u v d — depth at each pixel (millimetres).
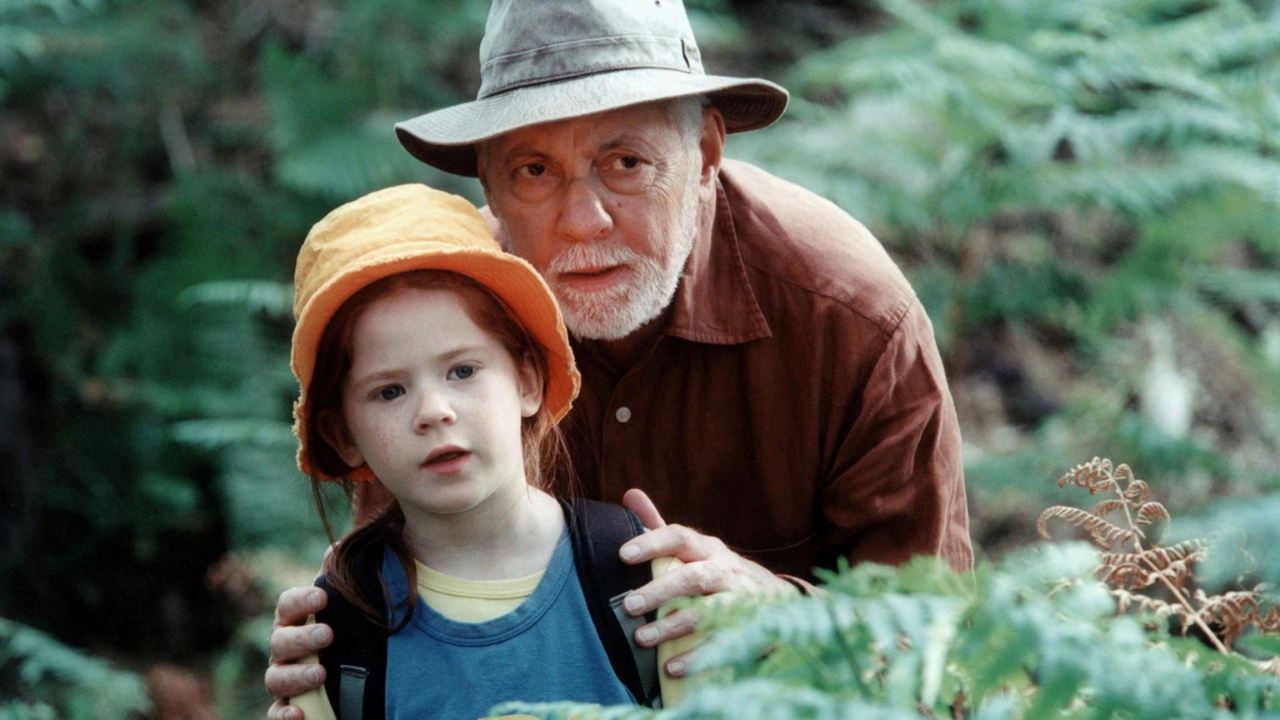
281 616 1622
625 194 1857
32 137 6191
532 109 1784
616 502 2139
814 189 4301
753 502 2174
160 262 5512
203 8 6496
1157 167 4184
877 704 1062
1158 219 4375
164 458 5453
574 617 1568
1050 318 4957
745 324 2047
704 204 2059
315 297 1515
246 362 5293
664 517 2168
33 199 6020
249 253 5480
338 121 5203
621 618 1571
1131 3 4398
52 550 5383
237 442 4996
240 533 4844
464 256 1558
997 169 4277
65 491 5379
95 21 5973
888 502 2100
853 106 4773
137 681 4305
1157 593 2830
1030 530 4262
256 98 6203
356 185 5043
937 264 4750
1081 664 1065
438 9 5426
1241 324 5062
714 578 1593
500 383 1576
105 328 5730
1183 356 4688
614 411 2076
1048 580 1420
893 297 2090
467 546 1601
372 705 1559
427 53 5734
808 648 1185
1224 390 4617
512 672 1530
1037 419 4875
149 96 6152
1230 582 2633
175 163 6012
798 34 6285
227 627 5309
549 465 1957
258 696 4684
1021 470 4062
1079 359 5121
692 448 2115
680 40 1907
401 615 1572
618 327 1920
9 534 5180
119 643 5301
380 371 1530
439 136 1853
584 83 1809
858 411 2078
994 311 4594
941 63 4223
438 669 1543
